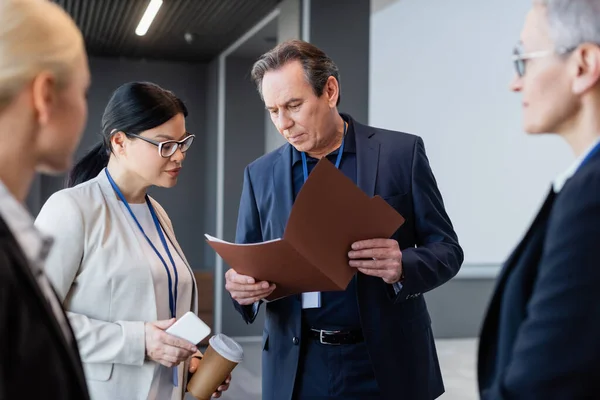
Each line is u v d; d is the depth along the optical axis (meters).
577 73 1.10
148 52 8.23
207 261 8.78
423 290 2.11
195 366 2.21
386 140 2.32
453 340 7.94
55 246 1.84
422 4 8.45
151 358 1.87
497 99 8.42
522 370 1.03
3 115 0.98
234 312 8.12
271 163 2.39
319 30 5.00
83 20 6.70
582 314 0.98
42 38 0.99
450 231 2.29
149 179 2.02
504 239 8.47
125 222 1.99
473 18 8.35
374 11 8.85
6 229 0.87
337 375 2.18
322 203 1.82
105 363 1.88
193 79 8.84
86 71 1.08
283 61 2.18
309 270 1.88
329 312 2.18
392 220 1.93
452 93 8.35
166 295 2.01
